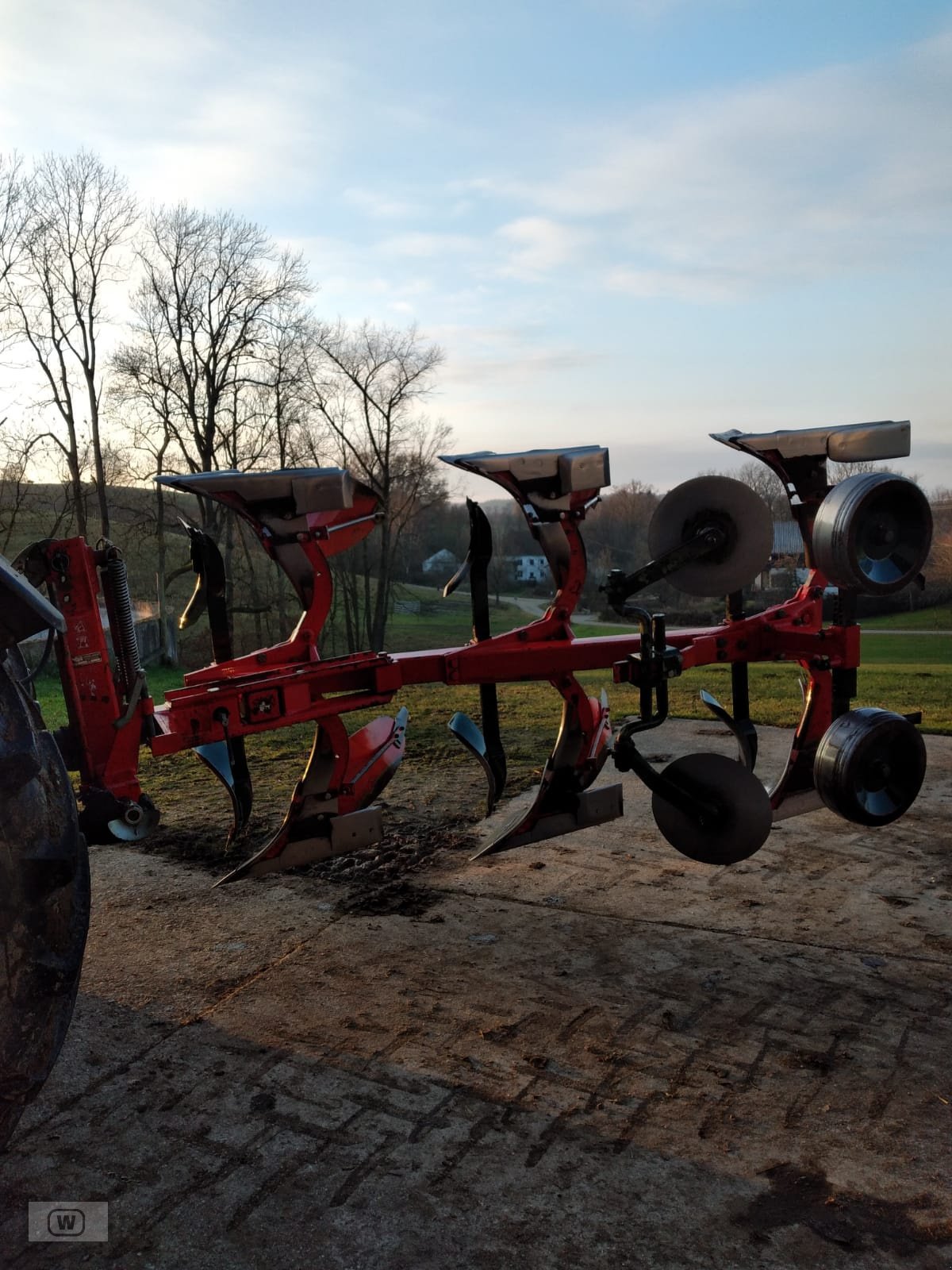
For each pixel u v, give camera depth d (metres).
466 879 4.18
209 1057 2.76
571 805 3.88
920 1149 2.29
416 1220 2.09
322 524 3.34
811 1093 2.52
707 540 3.30
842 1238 2.00
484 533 3.60
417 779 5.88
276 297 28.78
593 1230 2.04
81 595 2.91
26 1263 1.98
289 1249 2.01
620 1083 2.59
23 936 1.85
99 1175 2.26
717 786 3.35
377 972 3.29
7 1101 1.89
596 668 3.60
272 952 3.47
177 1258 1.99
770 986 3.12
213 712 3.15
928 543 3.31
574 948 3.46
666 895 3.96
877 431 3.41
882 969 3.22
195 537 3.28
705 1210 2.10
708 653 3.71
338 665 3.35
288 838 3.56
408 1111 2.48
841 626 3.77
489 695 3.74
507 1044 2.80
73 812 1.98
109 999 3.12
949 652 29.91
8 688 1.91
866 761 3.39
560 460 3.29
